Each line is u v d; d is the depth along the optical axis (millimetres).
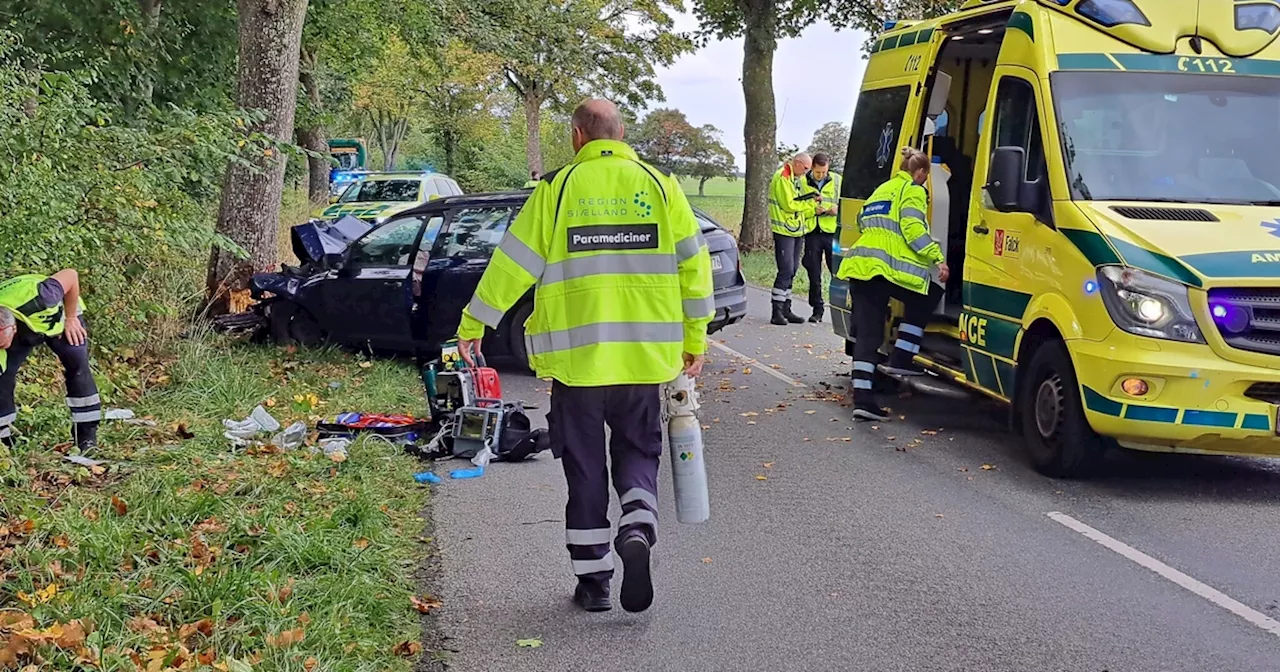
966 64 9172
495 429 7305
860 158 9977
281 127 11469
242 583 4594
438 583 5148
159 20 15883
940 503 6348
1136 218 6426
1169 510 6168
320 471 6660
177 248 9281
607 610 4797
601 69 38406
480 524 6027
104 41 14586
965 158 9125
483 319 4488
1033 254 6945
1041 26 7297
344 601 4621
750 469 7145
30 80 8047
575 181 4445
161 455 6637
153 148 9031
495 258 4461
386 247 10664
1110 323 6184
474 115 48281
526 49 30531
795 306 15906
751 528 5941
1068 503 6320
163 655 3965
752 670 4227
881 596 4961
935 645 4434
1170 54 7211
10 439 6262
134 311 8891
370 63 34250
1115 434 6250
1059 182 6770
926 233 8141
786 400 9344
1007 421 8469
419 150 67062
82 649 3926
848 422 8500
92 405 6578
